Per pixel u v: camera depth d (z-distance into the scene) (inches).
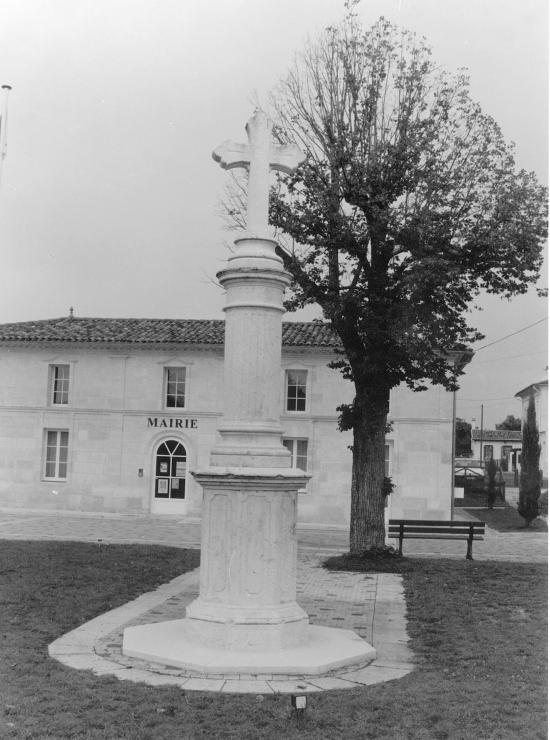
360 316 719.1
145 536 985.5
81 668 331.0
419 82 702.5
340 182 700.0
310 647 358.9
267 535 353.4
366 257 714.8
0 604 468.1
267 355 368.2
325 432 1234.6
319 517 1226.0
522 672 334.6
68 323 1416.1
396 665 352.8
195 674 324.2
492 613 482.3
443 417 1210.0
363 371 706.2
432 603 516.1
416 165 682.8
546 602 520.4
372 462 742.5
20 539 877.8
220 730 255.3
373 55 709.3
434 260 637.9
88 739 244.2
